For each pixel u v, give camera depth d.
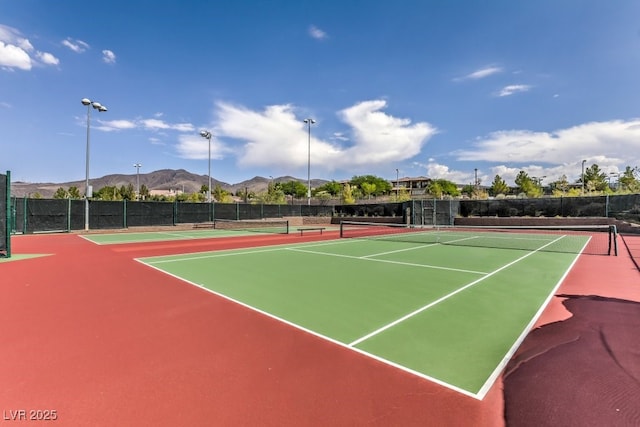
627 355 3.54
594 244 14.27
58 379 3.08
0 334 4.14
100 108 21.83
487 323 4.50
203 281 7.17
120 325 4.47
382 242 15.84
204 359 3.48
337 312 4.99
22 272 8.22
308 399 2.76
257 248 13.43
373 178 92.50
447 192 80.31
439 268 8.68
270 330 4.28
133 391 2.88
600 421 2.48
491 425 2.44
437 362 3.39
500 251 12.25
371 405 2.67
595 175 47.75
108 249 13.05
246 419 2.50
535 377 3.11
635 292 6.14
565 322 4.54
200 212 27.08
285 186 89.44
